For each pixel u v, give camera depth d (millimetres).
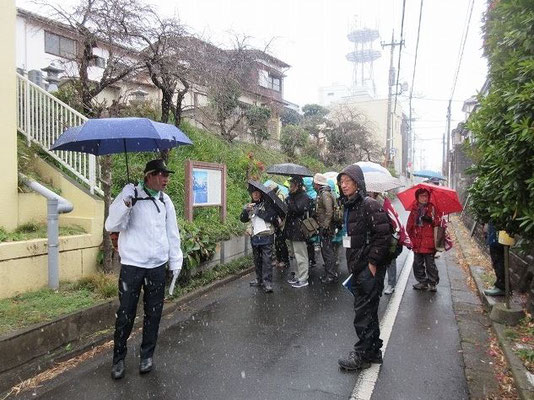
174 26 9688
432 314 5930
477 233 11688
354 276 4121
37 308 4586
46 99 7059
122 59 9031
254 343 4781
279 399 3537
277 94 24484
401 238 4059
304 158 20812
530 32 3506
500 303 5645
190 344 4746
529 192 3719
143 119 3729
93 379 3881
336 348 4645
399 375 4012
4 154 5746
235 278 7902
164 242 4090
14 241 5125
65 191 6570
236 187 11391
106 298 5121
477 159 5230
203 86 11188
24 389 3695
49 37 14492
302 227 7215
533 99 3273
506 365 4207
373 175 6691
